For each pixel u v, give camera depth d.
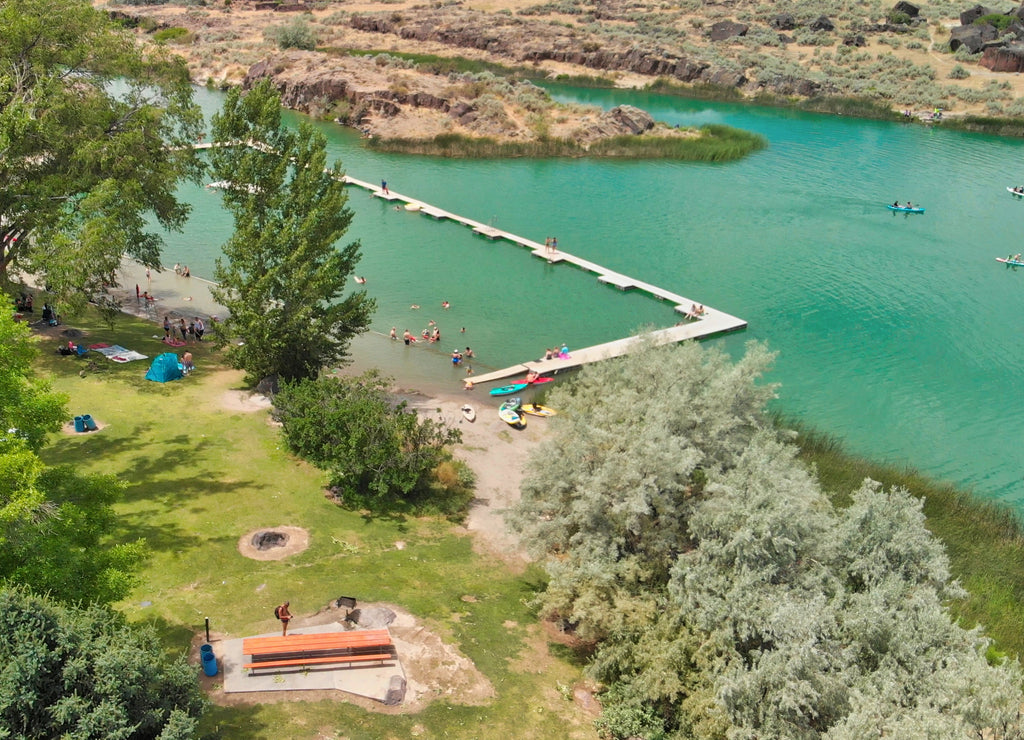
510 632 33.34
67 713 19.22
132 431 43.41
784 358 64.06
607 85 156.88
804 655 26.52
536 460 36.75
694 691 28.73
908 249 87.06
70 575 23.64
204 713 24.19
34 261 45.94
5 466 23.38
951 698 25.97
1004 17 178.25
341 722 26.20
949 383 61.75
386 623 31.62
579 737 27.98
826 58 166.75
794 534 31.25
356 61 136.62
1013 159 121.19
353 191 95.69
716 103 150.50
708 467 36.50
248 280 48.06
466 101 119.38
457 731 26.92
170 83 54.94
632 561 32.59
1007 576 41.28
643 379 40.44
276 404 44.78
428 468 44.97
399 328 64.19
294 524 38.06
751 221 92.69
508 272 76.31
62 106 47.91
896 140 129.12
